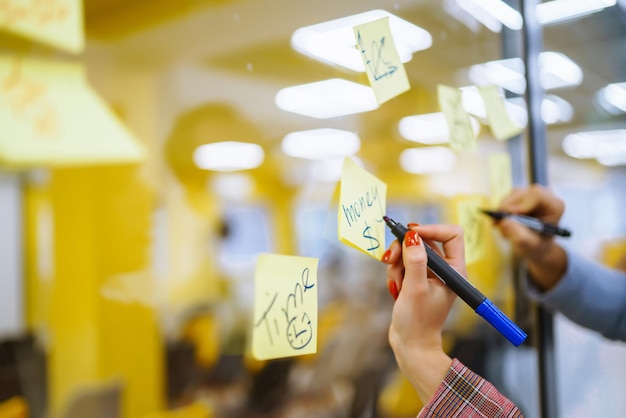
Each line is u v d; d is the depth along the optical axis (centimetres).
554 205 81
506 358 90
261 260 40
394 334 46
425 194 98
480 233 78
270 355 40
